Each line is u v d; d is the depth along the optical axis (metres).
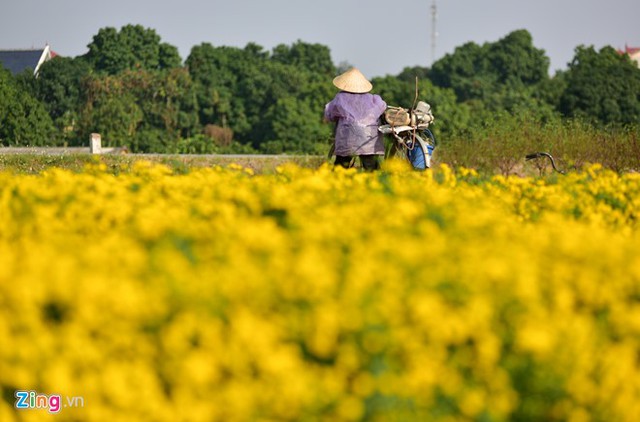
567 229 17.34
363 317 12.21
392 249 14.11
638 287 14.75
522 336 12.30
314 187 19.97
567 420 12.28
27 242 15.42
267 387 11.62
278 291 12.84
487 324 12.55
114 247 14.45
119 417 11.62
